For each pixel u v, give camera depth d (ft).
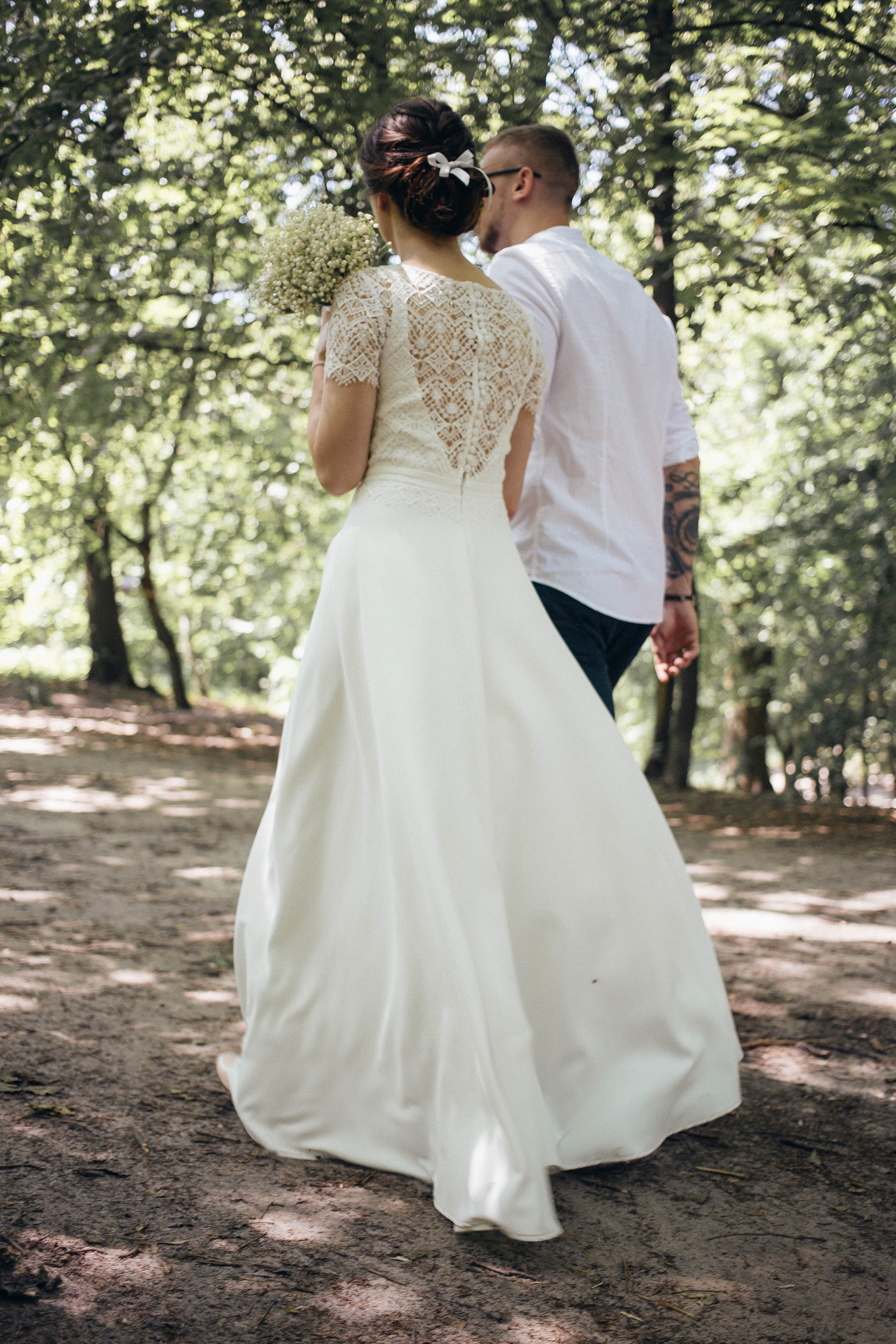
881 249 19.39
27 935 11.03
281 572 59.98
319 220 6.48
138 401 29.27
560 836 6.52
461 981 5.76
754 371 36.11
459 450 6.65
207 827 19.33
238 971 7.09
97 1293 4.99
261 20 17.10
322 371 6.73
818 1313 5.20
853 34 17.19
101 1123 6.80
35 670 64.13
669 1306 5.19
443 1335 4.88
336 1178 6.27
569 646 7.84
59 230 19.83
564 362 7.74
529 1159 5.53
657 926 6.63
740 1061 7.89
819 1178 6.66
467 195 6.63
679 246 19.15
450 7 17.26
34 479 41.75
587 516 7.79
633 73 18.10
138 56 16.99
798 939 13.05
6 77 17.15
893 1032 9.46
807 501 34.01
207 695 70.85
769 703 49.93
